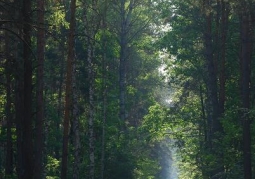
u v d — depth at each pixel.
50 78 40.50
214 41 34.53
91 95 31.16
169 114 41.41
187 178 46.28
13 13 17.84
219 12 32.78
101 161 34.59
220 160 28.27
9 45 26.20
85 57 37.94
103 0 35.19
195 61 38.56
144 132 42.31
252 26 26.50
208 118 35.59
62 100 42.94
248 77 25.36
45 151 31.73
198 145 40.16
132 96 52.59
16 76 18.97
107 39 37.00
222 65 31.48
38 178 23.22
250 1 24.38
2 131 32.81
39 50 23.77
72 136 36.53
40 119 23.89
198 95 42.69
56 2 24.08
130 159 37.22
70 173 35.09
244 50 25.58
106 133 36.88
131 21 47.72
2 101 32.69
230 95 34.84
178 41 37.81
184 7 35.03
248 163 24.48
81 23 36.41
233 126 27.05
